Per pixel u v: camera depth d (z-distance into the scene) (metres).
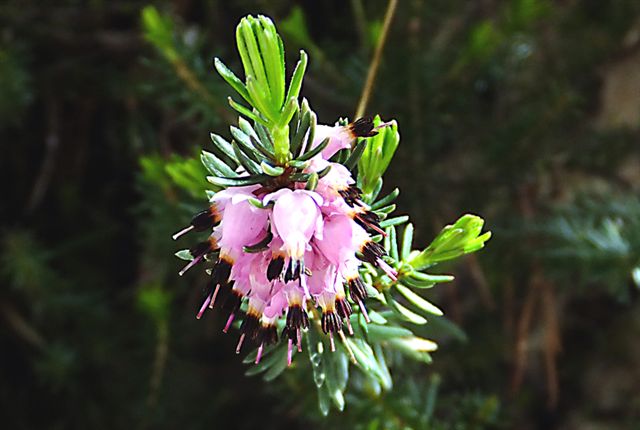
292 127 0.11
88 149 0.24
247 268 0.10
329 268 0.10
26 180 0.24
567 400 0.24
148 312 0.19
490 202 0.21
